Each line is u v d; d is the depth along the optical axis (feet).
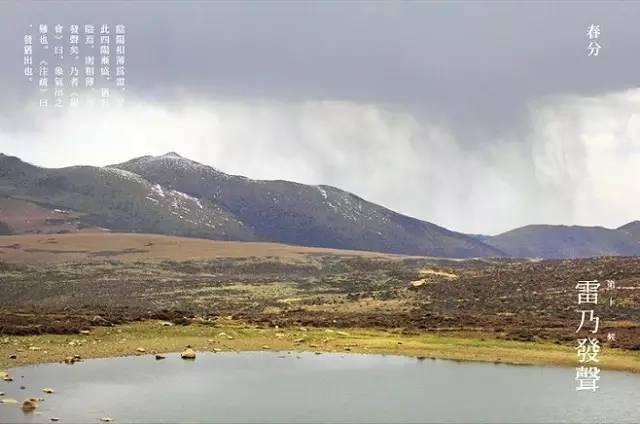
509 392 155.22
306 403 142.61
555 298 315.58
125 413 130.82
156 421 126.11
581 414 136.05
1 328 208.64
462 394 153.38
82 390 148.77
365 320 268.41
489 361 197.67
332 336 234.79
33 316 243.19
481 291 350.23
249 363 189.06
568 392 156.46
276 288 456.86
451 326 252.42
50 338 207.51
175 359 192.75
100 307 316.19
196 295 429.38
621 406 142.72
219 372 174.81
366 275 544.62
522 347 214.69
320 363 191.62
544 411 138.00
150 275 581.53
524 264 423.64
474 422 129.59
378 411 136.56
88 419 125.80
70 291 460.55
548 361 196.75
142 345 209.56
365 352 210.38
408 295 357.82
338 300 363.76
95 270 592.19
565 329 241.96
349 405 141.49
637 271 351.25
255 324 256.73
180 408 135.95
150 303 392.06
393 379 169.99
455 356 204.74
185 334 229.04
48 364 177.78
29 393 143.84
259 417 130.62
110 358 190.29
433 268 461.37
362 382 165.27
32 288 472.44
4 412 128.36
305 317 284.00
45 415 127.24
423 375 176.14
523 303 313.12
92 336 215.92
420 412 136.26
